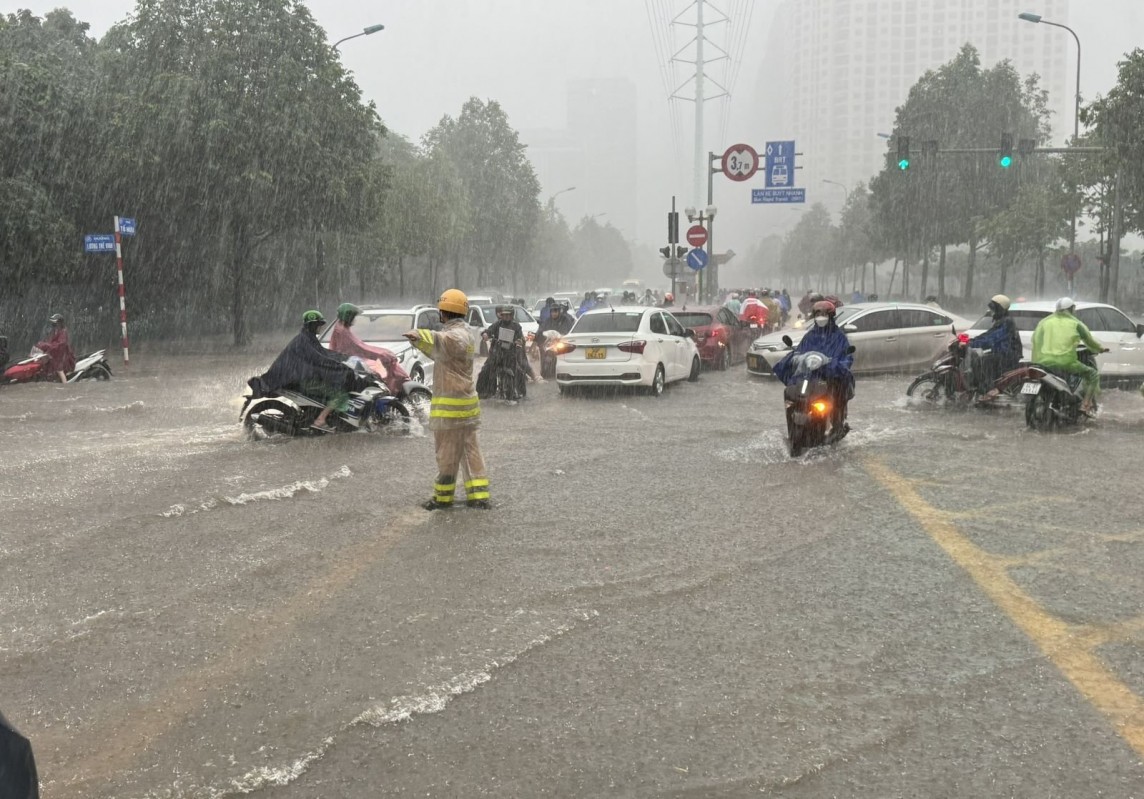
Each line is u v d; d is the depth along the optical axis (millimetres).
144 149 28875
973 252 58594
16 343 29422
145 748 3814
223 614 5359
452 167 66375
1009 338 13656
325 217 32688
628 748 3770
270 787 3506
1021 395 13430
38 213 25188
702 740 3828
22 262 25688
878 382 18156
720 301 52219
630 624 5156
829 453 10445
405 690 4328
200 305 37625
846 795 3410
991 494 8367
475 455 7969
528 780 3533
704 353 21094
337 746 3812
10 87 25734
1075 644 4824
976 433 11812
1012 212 50031
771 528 7219
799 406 10133
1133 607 5367
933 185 57938
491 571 6129
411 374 15914
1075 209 41281
